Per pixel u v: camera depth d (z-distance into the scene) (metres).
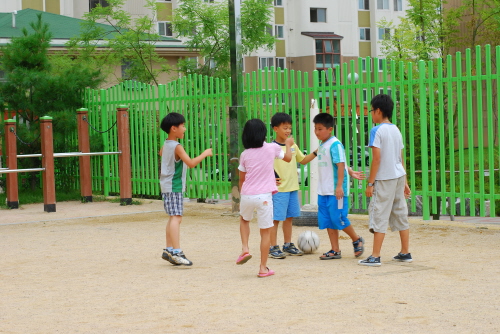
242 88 11.56
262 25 26.70
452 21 24.03
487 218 12.43
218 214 11.94
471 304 5.14
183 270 6.93
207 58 26.52
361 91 10.48
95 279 6.55
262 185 6.46
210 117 13.03
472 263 6.89
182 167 7.26
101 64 23.77
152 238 9.35
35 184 15.87
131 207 13.14
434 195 9.94
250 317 4.91
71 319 5.02
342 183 7.18
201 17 25.72
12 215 12.25
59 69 18.44
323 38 40.62
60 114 14.84
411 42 23.30
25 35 15.88
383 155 6.84
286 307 5.18
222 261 7.43
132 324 4.82
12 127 13.19
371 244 8.41
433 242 8.41
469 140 9.48
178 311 5.16
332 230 7.36
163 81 27.00
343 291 5.67
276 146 6.63
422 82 9.88
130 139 14.68
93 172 15.43
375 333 4.43
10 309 5.38
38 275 6.84
